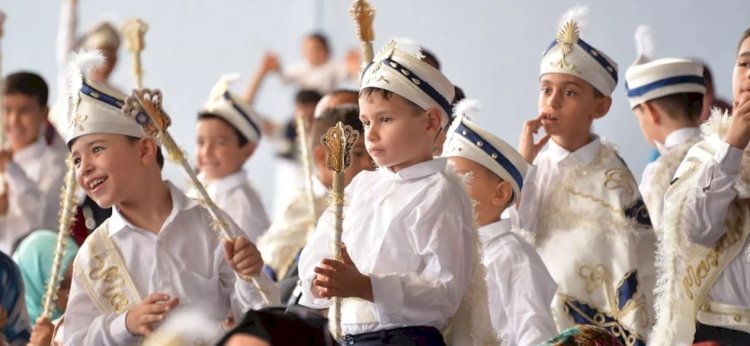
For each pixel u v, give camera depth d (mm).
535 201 11109
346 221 8914
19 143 15055
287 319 6059
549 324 9953
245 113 13633
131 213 9680
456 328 8828
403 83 8695
